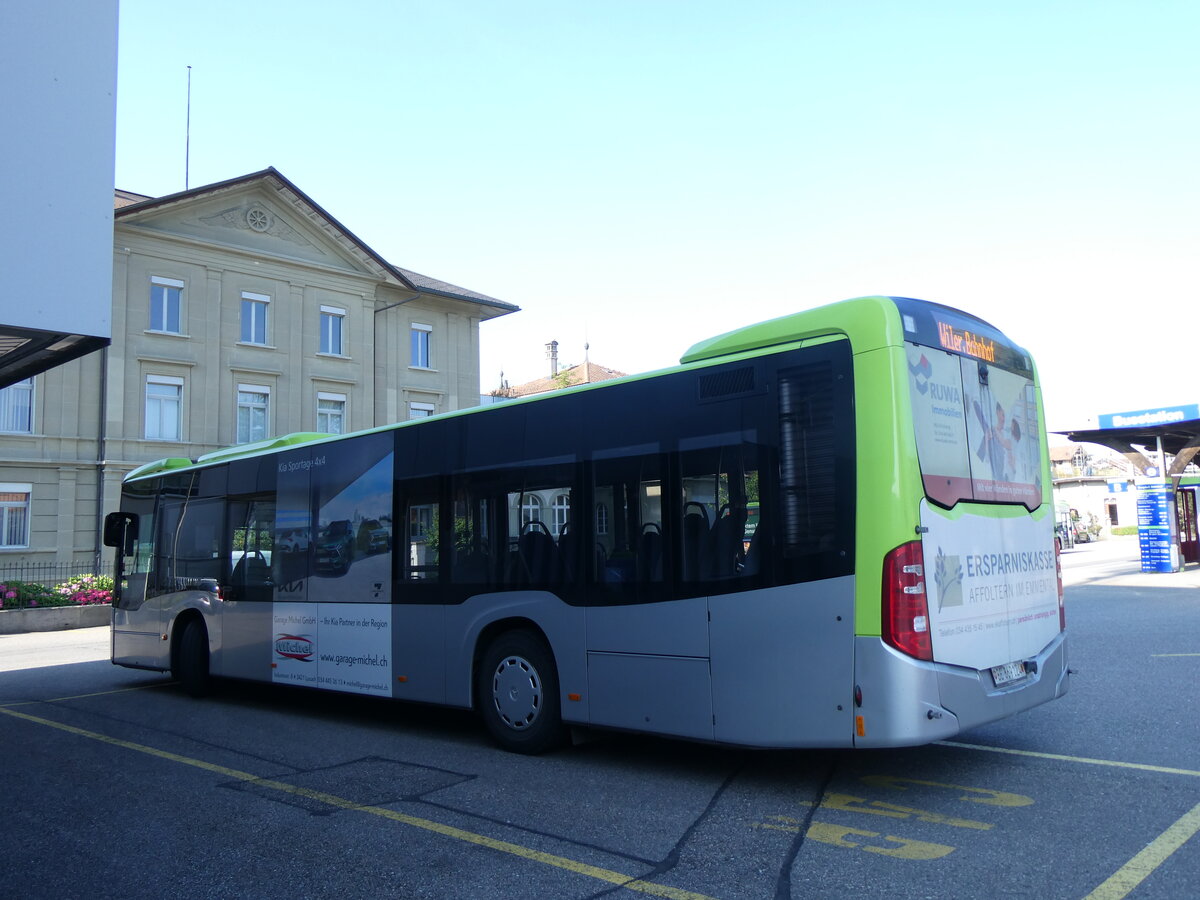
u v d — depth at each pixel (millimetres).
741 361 6188
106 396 30906
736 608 5980
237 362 34094
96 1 7375
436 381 40906
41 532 29609
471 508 7973
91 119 7273
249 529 10602
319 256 36875
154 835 5574
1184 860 4477
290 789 6609
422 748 7914
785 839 5066
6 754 8211
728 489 6133
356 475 9219
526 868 4754
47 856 5242
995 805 5520
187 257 33094
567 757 7328
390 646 8602
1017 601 6207
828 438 5676
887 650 5293
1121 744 6895
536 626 7391
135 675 14086
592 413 7098
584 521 7027
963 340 6152
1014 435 6570
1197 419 23234
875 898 4184
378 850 5125
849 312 5711
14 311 6797
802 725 5609
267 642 10125
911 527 5375
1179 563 25969
